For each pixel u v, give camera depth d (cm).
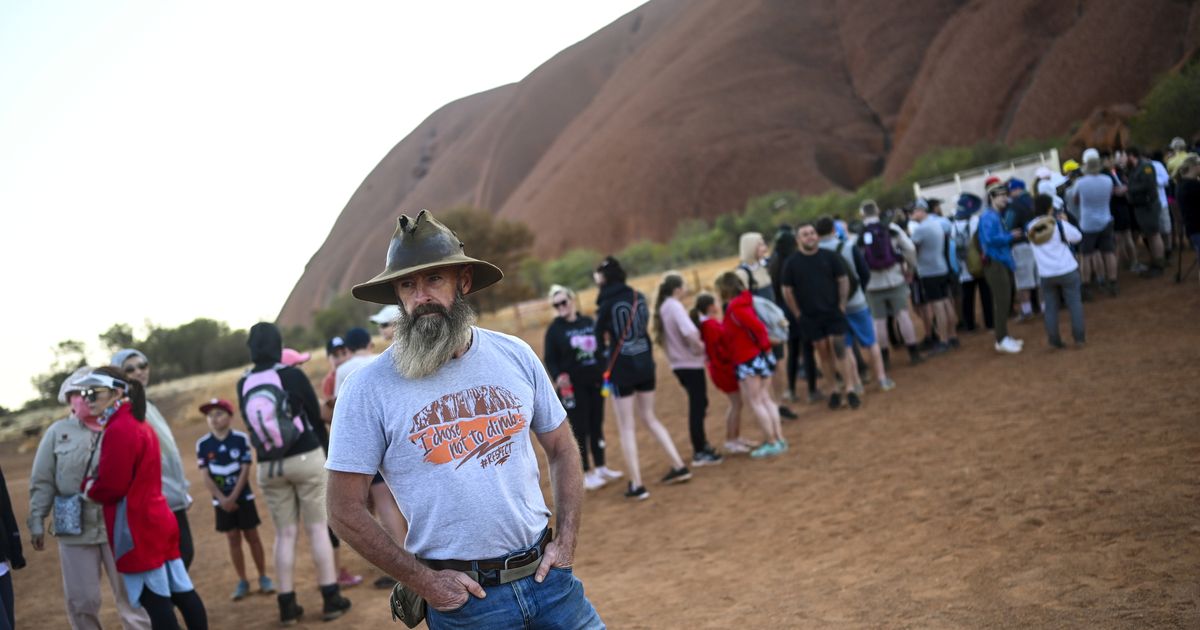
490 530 282
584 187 15962
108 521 522
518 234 7044
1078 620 421
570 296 1002
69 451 566
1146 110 4612
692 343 967
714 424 1241
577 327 1004
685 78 16525
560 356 1005
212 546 1102
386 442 283
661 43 19400
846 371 1061
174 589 548
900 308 1220
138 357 686
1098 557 493
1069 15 11475
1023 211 1317
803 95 15200
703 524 779
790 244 1142
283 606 680
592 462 1093
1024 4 11912
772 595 560
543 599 288
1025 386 950
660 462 1092
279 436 657
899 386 1119
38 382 5766
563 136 19762
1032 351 1117
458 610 280
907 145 12506
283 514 682
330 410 773
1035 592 466
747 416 1242
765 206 9912
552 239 15738
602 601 625
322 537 683
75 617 571
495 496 283
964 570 523
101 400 530
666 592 617
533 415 311
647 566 697
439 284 293
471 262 293
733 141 14750
